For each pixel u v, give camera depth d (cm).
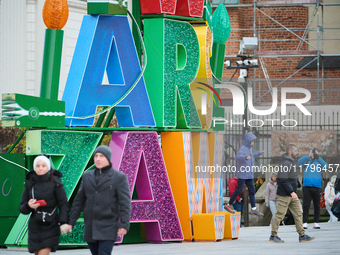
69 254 1305
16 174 1424
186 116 1627
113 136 1508
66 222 982
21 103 1340
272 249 1420
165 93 1574
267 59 4047
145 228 1555
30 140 1393
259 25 3909
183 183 1572
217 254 1295
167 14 1587
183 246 1465
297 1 3869
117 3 1495
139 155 1509
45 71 1430
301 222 1641
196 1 1628
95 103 1478
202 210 1673
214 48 1789
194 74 1634
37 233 984
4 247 1440
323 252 1361
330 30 3991
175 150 1575
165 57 1577
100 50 1486
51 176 992
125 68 1519
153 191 1534
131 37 1525
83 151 1459
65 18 1452
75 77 1474
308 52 3822
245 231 2070
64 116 1417
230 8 3922
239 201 2272
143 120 1535
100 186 940
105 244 929
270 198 2175
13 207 1424
